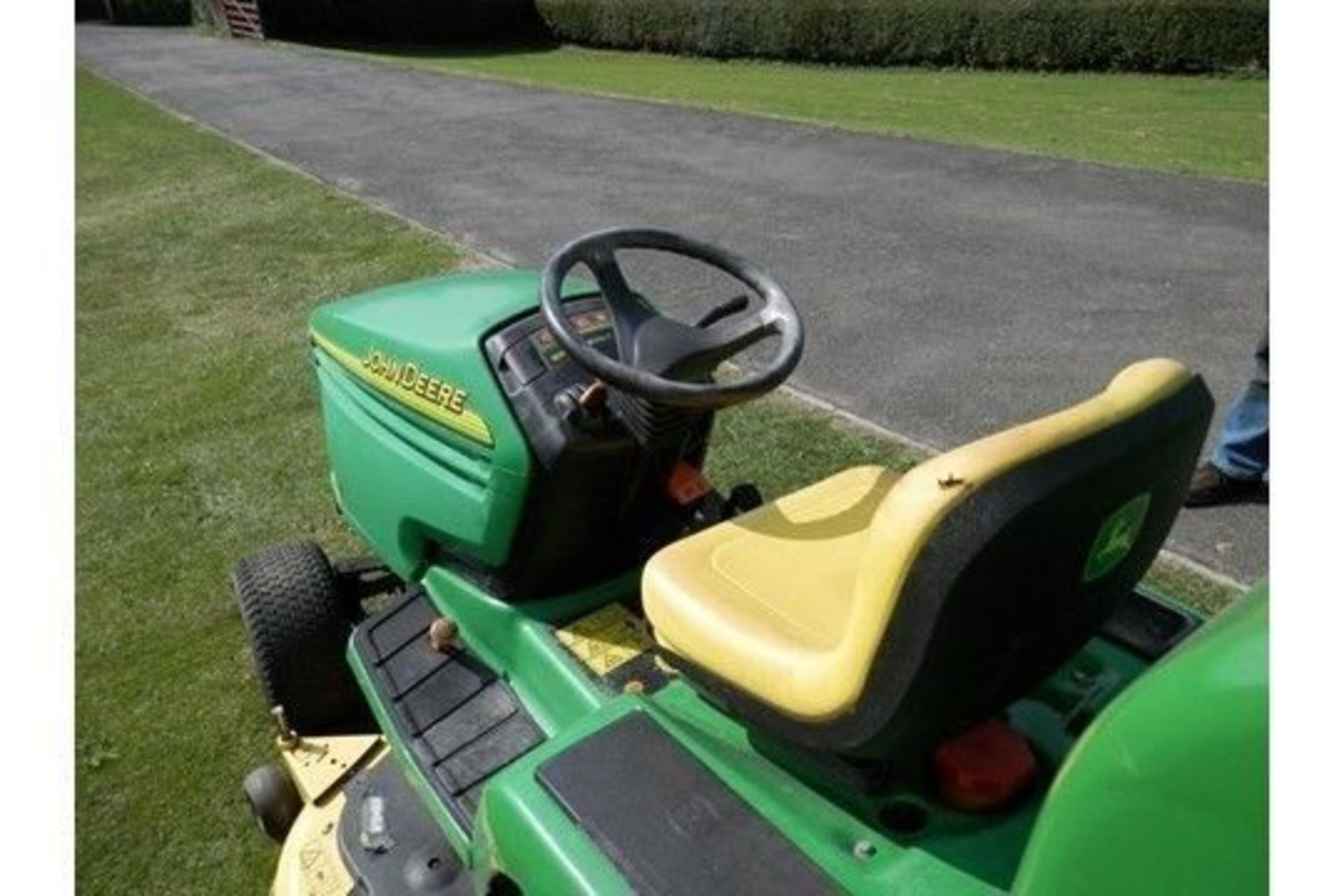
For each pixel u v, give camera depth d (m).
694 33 18.86
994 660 1.39
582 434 2.06
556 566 2.20
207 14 26.91
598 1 20.75
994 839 1.48
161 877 2.51
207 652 3.25
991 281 5.74
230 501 4.06
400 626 2.41
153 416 4.84
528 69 17.06
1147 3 14.45
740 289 5.71
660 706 1.82
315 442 4.47
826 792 1.60
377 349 2.41
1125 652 1.78
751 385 2.00
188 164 10.28
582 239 2.14
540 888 1.54
